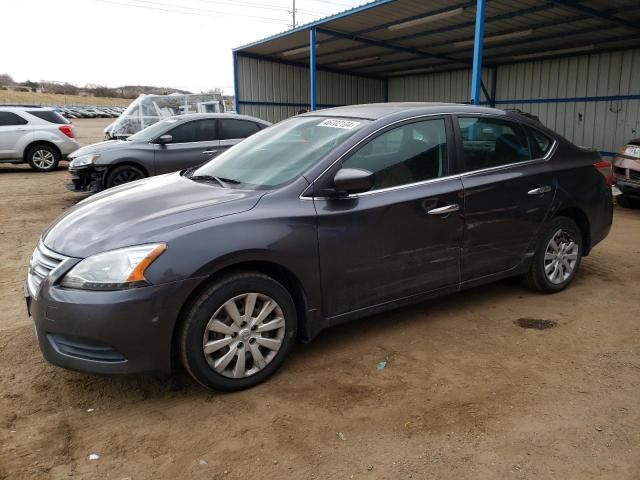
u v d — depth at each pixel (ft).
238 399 9.91
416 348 11.87
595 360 11.20
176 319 9.21
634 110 49.96
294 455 8.29
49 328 9.09
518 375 10.62
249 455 8.30
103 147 29.19
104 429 9.02
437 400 9.75
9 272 17.70
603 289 15.53
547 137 14.71
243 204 10.16
